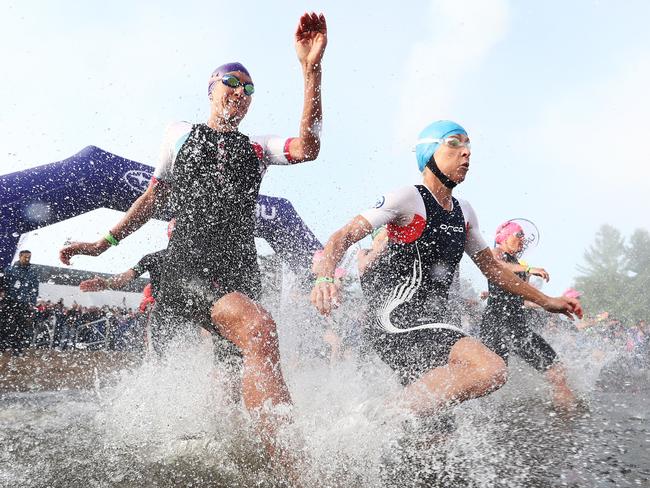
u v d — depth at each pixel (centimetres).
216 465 151
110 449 169
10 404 279
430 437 182
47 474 144
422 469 150
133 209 237
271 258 404
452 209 232
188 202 196
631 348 799
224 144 202
